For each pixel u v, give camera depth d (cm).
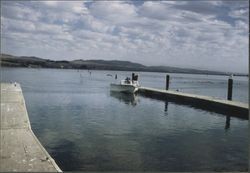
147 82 9994
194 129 2069
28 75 11000
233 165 1283
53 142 1570
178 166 1247
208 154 1444
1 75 10025
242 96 4909
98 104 3306
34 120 2203
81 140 1628
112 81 8531
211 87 7638
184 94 3725
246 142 1711
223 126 2206
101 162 1257
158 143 1623
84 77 11356
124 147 1505
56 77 10344
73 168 1177
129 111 2853
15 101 2064
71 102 3388
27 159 785
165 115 2659
